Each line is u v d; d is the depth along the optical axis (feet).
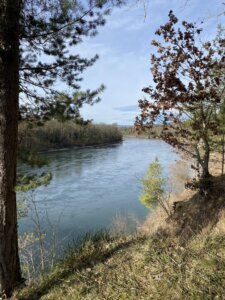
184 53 20.10
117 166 100.99
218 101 19.74
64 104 21.18
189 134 21.63
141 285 13.15
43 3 18.97
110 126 241.35
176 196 28.60
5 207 15.98
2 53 15.23
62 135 173.47
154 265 14.23
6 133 15.70
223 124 21.59
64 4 18.92
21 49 20.93
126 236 21.22
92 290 13.74
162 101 20.51
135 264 14.94
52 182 76.59
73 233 39.50
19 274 17.04
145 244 16.83
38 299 14.62
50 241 33.81
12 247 16.38
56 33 20.83
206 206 20.86
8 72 15.49
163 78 20.35
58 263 18.69
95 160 118.42
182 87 19.84
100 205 54.65
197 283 12.00
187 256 14.17
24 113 21.88
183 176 31.55
